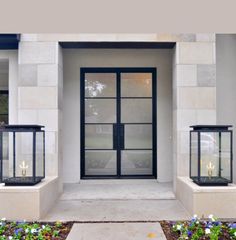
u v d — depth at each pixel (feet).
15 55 21.44
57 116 19.47
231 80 22.27
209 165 17.35
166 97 24.22
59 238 12.88
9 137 18.08
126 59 24.18
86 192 20.72
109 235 13.19
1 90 28.55
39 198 15.33
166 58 24.26
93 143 24.43
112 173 24.36
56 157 19.34
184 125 19.38
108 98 24.48
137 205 17.87
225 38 22.34
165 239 12.71
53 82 19.48
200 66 19.51
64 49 23.39
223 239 12.44
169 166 23.99
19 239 12.43
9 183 15.98
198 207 15.49
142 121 24.49
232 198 15.58
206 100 19.44
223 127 17.10
